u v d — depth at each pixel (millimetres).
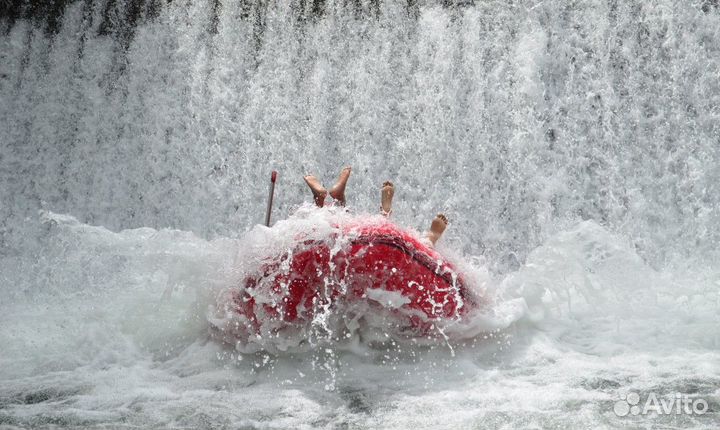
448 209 19359
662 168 18016
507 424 8203
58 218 18719
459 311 11141
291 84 21672
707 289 14102
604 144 18578
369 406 9141
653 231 17766
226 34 22453
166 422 8672
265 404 9305
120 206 22172
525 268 13109
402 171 20062
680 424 7957
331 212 11156
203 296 12570
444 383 9945
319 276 10586
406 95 20453
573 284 13148
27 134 23781
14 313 15391
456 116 19766
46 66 24234
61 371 11219
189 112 22234
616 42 18906
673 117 18156
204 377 10609
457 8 20438
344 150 20781
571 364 10461
